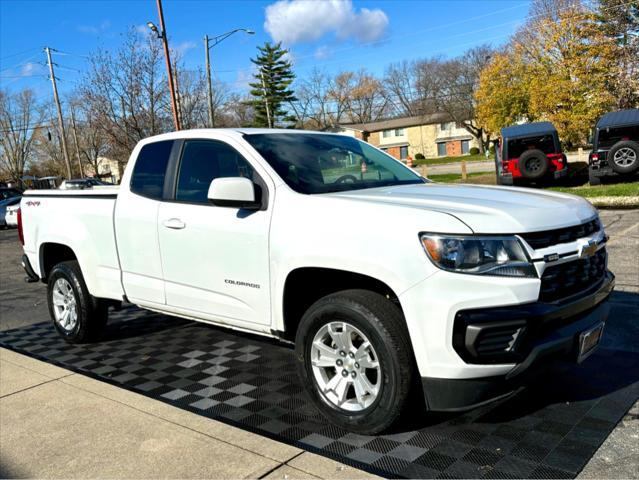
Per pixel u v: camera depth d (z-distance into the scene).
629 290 6.04
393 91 92.19
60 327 5.49
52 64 44.19
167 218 4.22
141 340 5.47
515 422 3.28
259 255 3.61
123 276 4.70
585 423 3.22
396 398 2.99
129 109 26.30
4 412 3.67
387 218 3.06
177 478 2.76
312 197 3.47
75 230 5.09
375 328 3.00
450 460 2.90
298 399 3.84
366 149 4.65
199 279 4.05
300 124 80.00
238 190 3.55
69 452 3.08
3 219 26.73
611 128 17.75
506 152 20.19
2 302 8.21
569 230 3.11
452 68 66.00
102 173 74.12
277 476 2.72
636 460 2.81
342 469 2.76
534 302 2.85
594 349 3.29
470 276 2.79
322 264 3.25
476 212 2.99
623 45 26.50
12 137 73.38
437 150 76.69
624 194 14.81
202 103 31.34
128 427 3.34
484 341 2.80
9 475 2.89
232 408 3.72
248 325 3.81
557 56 27.12
